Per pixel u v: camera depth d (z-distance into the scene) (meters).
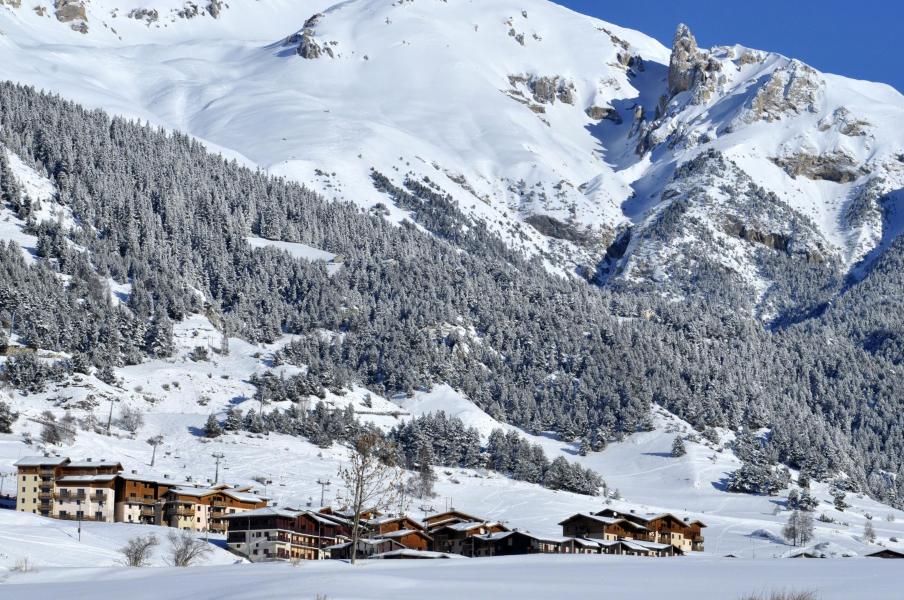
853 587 87.06
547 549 176.25
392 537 169.62
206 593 90.25
